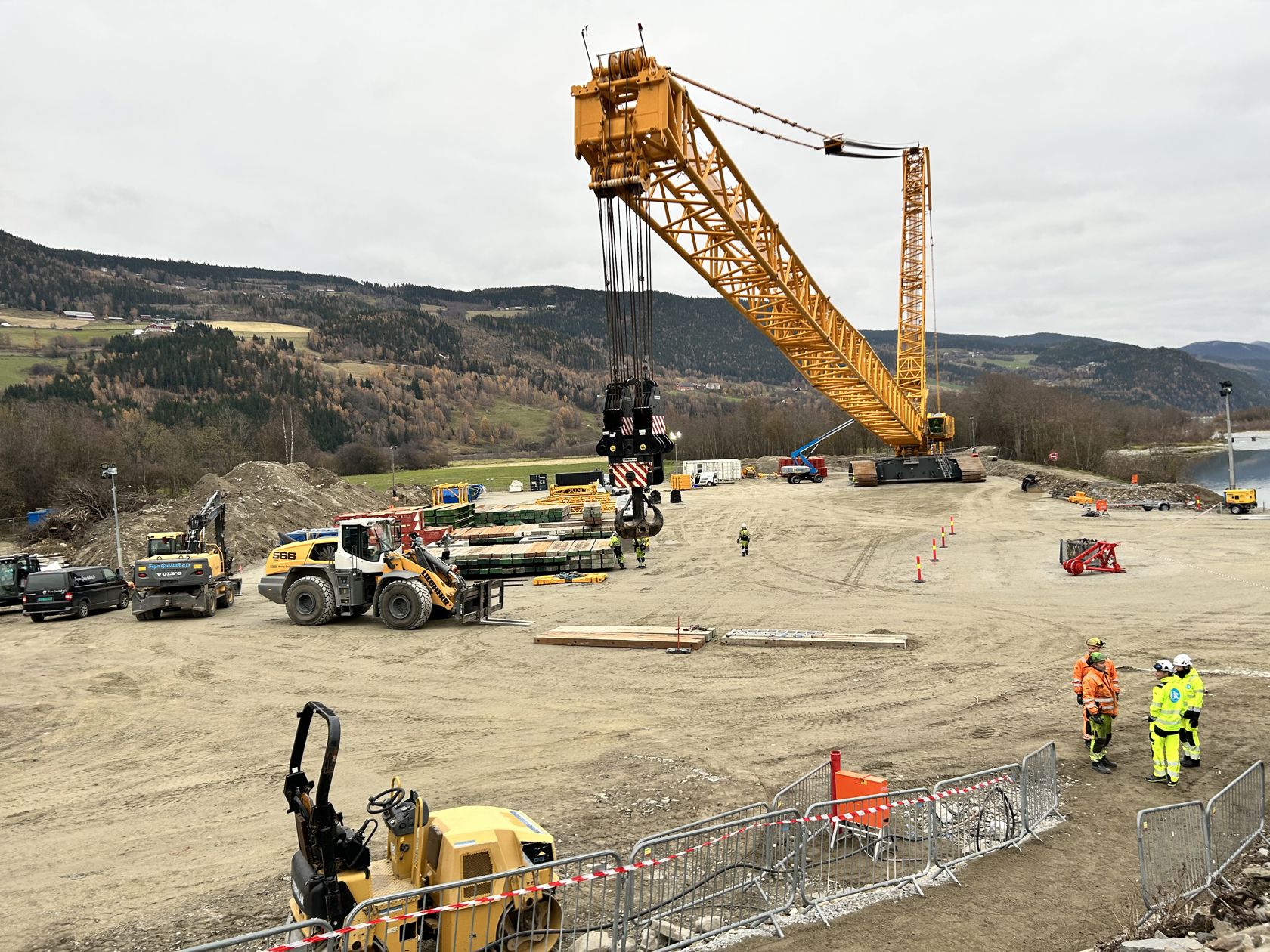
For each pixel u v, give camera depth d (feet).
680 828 29.25
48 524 168.45
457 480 363.76
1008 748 39.22
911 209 221.66
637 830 31.14
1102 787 34.60
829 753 39.09
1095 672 36.65
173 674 60.29
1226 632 61.21
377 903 18.26
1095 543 89.61
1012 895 25.57
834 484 238.27
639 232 73.31
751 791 34.71
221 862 29.94
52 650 71.36
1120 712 44.83
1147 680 50.39
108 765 41.47
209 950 16.44
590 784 36.22
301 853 21.42
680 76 80.38
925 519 147.43
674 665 57.47
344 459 416.05
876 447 415.03
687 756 39.40
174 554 88.89
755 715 45.65
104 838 32.50
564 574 103.50
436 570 73.97
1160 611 68.80
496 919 20.76
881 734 41.70
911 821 30.58
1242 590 75.82
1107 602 73.46
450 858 20.62
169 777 39.34
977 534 124.77
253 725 47.42
